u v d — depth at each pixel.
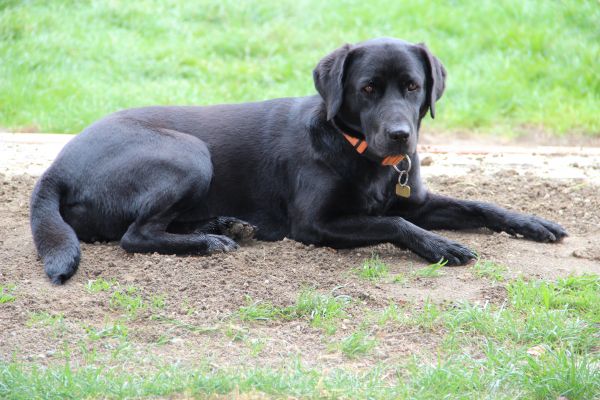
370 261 10.07
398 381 7.28
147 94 18.16
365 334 8.16
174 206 10.32
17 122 17.03
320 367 7.52
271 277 9.44
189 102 17.89
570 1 22.08
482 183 13.23
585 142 17.41
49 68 19.25
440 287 9.32
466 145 17.28
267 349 7.86
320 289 9.21
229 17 22.42
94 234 10.61
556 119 18.03
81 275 9.53
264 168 10.97
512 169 14.05
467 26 21.94
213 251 10.13
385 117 9.87
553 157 15.11
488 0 22.98
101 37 20.78
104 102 17.66
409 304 8.80
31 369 7.36
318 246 10.59
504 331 8.14
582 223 11.58
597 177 13.56
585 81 19.52
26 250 10.33
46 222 10.03
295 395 6.88
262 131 11.06
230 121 11.16
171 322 8.35
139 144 10.45
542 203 12.36
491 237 11.02
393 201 11.12
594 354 7.79
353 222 10.37
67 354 7.61
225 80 19.52
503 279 9.52
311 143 10.60
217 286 9.17
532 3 22.34
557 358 7.44
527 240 10.98
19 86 18.22
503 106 18.95
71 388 6.87
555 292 9.05
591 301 8.78
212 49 21.02
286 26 21.78
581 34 21.09
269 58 20.53
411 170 10.97
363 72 10.10
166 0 23.05
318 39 21.12
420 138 17.72
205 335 8.15
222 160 10.97
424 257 10.11
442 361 7.66
